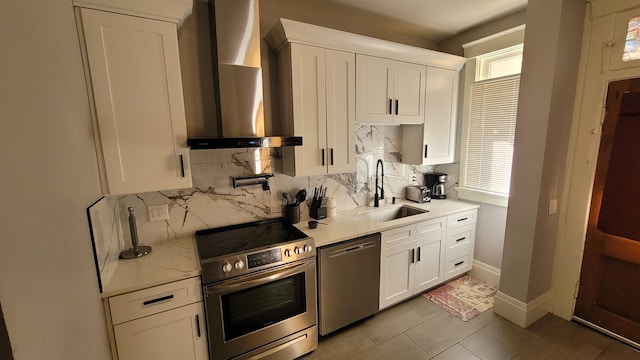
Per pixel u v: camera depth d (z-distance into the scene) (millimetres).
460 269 2912
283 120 2244
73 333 1024
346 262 2090
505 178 2713
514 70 2643
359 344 2092
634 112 1896
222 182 2150
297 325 1923
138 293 1433
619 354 1944
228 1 1743
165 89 1568
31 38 898
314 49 2076
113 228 1664
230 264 1621
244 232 2111
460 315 2406
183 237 2053
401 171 3146
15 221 724
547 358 1927
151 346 1507
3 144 702
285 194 2404
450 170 3209
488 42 2676
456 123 3059
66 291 992
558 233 2318
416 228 2473
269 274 1754
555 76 1957
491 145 2789
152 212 1937
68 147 1124
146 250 1792
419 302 2602
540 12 1979
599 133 2062
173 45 1554
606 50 1974
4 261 665
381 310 2479
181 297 1546
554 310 2398
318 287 2012
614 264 2066
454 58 2775
